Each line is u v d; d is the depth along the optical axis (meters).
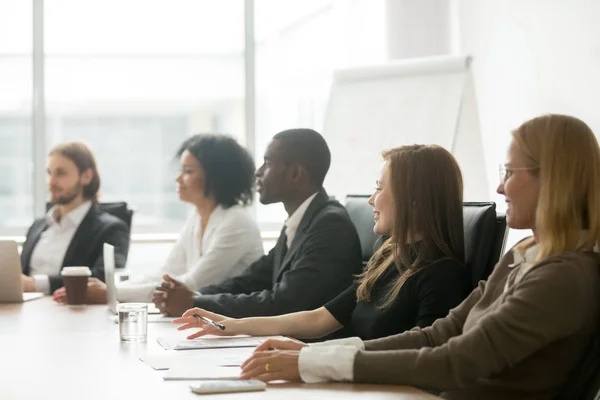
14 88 5.92
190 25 6.19
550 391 1.71
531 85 4.50
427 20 5.48
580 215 1.73
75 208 4.21
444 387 1.68
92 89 6.18
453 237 2.33
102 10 6.12
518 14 4.62
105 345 2.29
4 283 3.41
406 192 2.32
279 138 3.27
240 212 3.78
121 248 4.15
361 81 5.15
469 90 4.84
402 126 4.87
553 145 1.74
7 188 5.93
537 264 1.70
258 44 6.05
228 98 6.14
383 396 1.59
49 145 6.00
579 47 4.07
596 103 3.93
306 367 1.72
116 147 6.34
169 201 6.45
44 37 5.96
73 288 3.29
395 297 2.32
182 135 6.37
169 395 1.62
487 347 1.66
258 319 2.50
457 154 4.92
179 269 4.03
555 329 1.64
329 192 5.06
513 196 1.81
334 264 2.97
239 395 1.61
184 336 2.44
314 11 5.91
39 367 1.96
